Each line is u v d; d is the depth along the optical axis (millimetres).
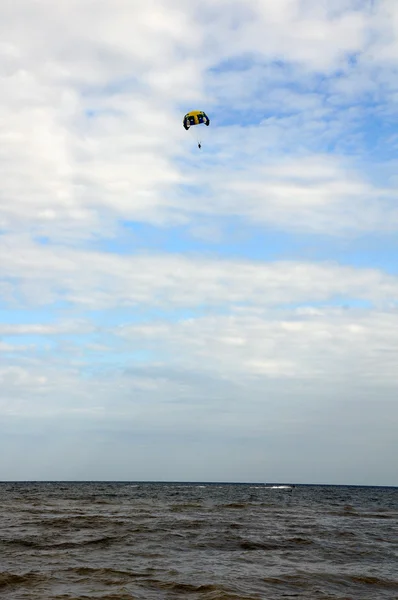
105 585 18109
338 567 22953
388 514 59312
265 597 16938
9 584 18078
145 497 92938
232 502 79125
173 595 16969
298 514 55594
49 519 42344
